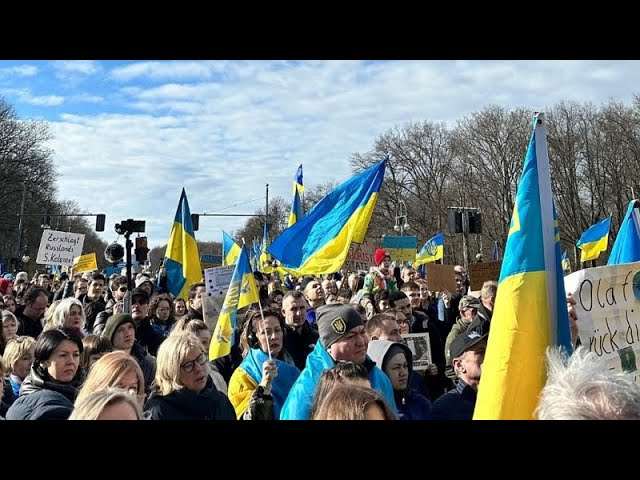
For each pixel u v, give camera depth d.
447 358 6.59
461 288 14.39
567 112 47.78
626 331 3.89
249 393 4.52
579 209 46.72
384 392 3.90
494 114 51.56
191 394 3.66
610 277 3.92
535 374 2.86
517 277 2.99
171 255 10.31
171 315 8.19
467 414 3.71
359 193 7.23
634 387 1.96
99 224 25.11
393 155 58.56
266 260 16.08
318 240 7.21
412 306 8.14
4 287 12.09
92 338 4.85
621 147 45.41
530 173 3.14
